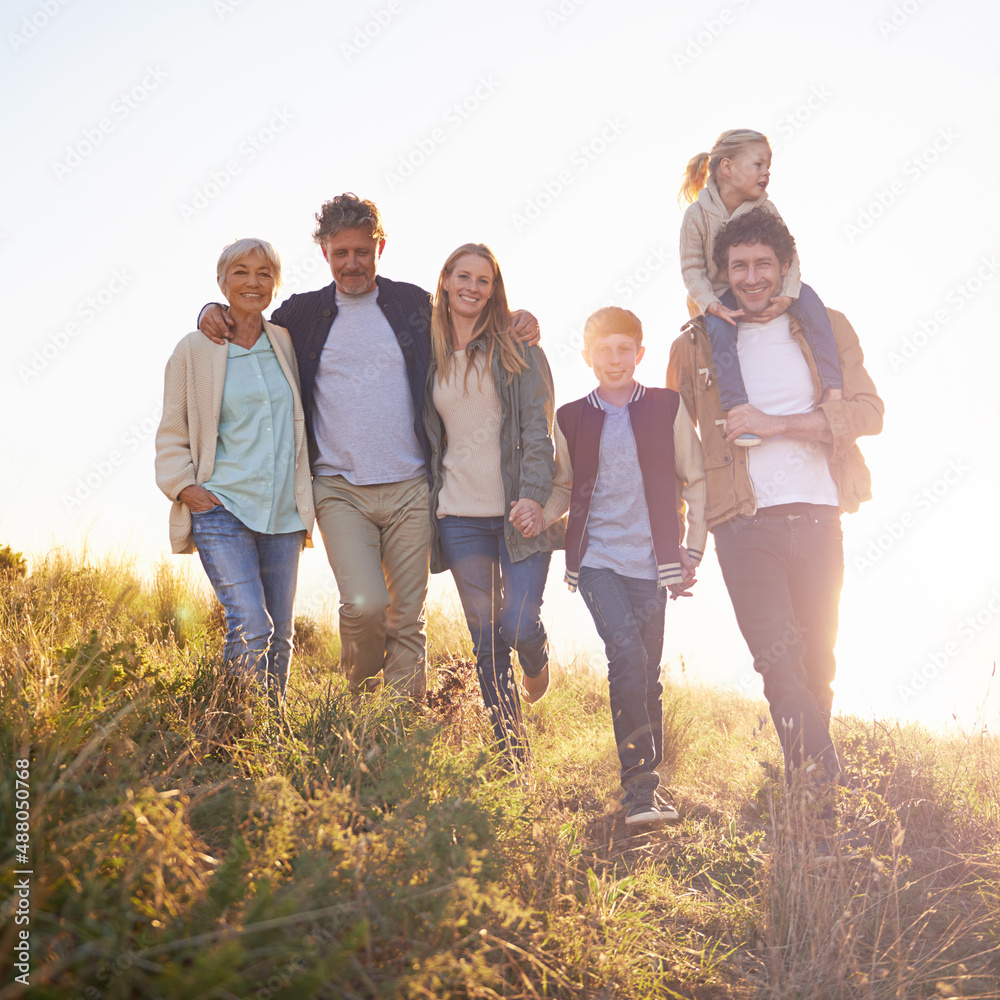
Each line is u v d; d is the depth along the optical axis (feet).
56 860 5.81
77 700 8.57
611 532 12.42
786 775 10.58
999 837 10.67
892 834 9.88
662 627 12.61
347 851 6.79
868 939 8.32
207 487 12.14
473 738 12.29
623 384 12.70
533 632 12.89
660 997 7.31
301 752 9.38
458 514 13.21
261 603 12.10
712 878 9.98
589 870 8.53
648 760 11.70
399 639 13.65
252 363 12.54
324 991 5.63
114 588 18.31
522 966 7.04
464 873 7.06
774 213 12.79
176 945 5.22
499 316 13.35
